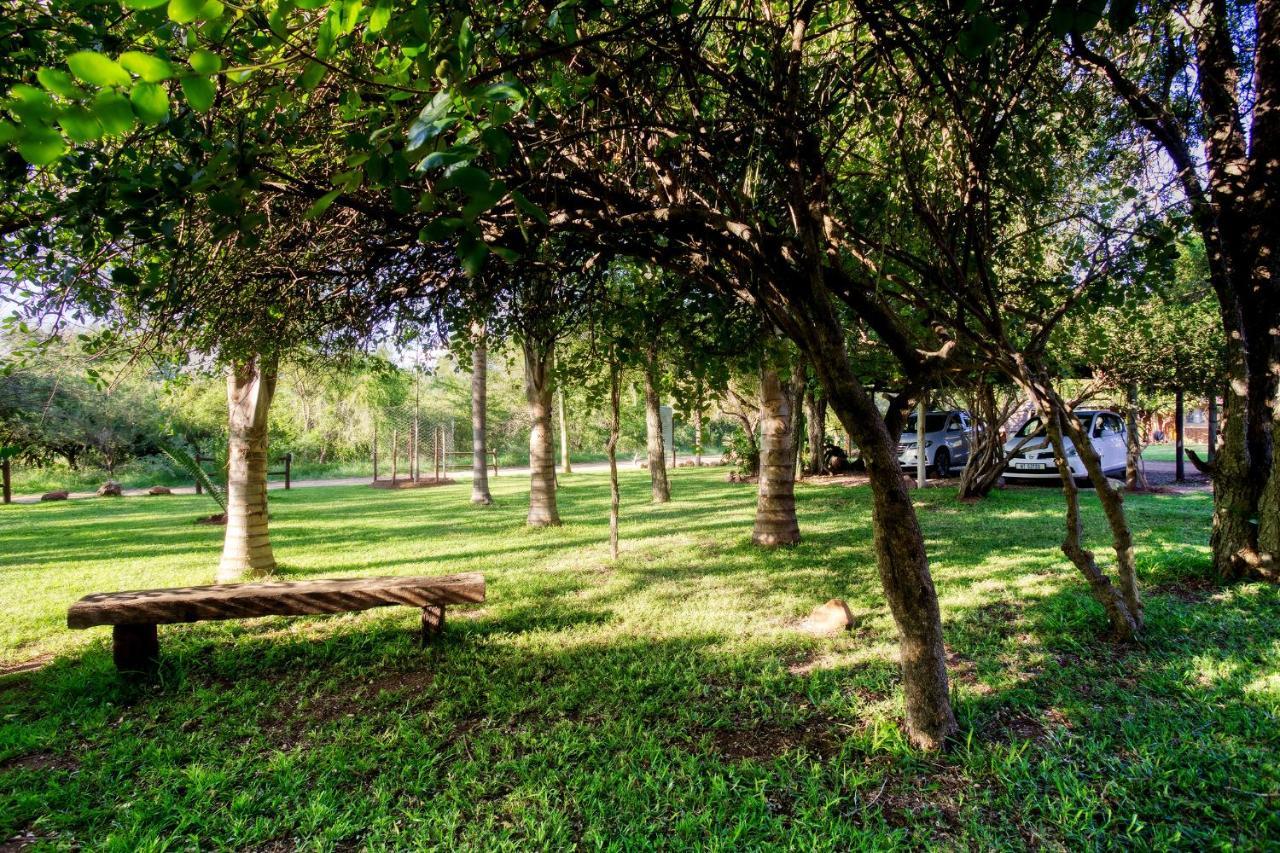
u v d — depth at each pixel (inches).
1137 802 111.4
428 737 143.4
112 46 60.4
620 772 126.7
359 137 54.0
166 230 77.5
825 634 201.6
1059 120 165.5
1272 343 225.8
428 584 194.1
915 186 143.1
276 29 50.8
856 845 103.3
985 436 505.4
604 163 128.4
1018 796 115.0
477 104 50.3
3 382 615.2
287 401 746.8
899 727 137.8
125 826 113.3
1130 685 156.6
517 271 148.9
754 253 112.3
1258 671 157.8
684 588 268.4
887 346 148.9
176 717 156.9
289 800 120.9
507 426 1462.8
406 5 53.5
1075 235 186.4
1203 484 579.2
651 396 296.8
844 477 750.5
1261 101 218.5
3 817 115.0
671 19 86.3
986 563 291.7
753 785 121.6
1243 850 97.6
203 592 186.9
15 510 704.4
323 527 507.8
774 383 351.6
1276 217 221.5
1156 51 178.9
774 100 100.0
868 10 95.5
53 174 107.7
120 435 862.5
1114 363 426.3
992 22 53.9
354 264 154.3
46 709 162.4
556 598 258.2
